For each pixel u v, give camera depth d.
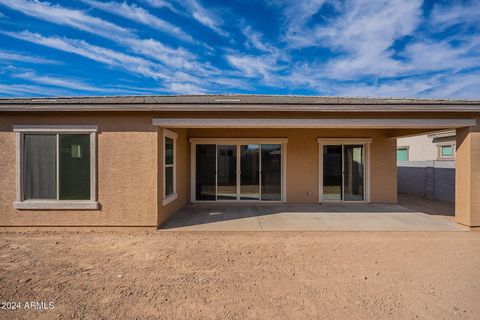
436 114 7.34
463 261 5.09
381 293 3.88
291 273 4.55
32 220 7.00
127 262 5.02
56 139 7.04
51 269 4.68
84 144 7.08
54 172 7.06
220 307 3.51
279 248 5.80
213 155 10.94
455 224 7.73
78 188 7.06
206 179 10.94
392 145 10.95
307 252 5.57
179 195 9.70
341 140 10.83
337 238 6.52
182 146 10.07
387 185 10.96
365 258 5.24
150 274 4.50
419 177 13.45
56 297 3.74
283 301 3.66
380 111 7.18
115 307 3.50
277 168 10.96
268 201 10.87
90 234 6.82
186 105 6.88
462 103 7.18
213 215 8.80
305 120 7.36
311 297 3.76
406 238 6.52
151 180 7.06
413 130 9.67
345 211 9.49
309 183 10.88
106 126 7.04
